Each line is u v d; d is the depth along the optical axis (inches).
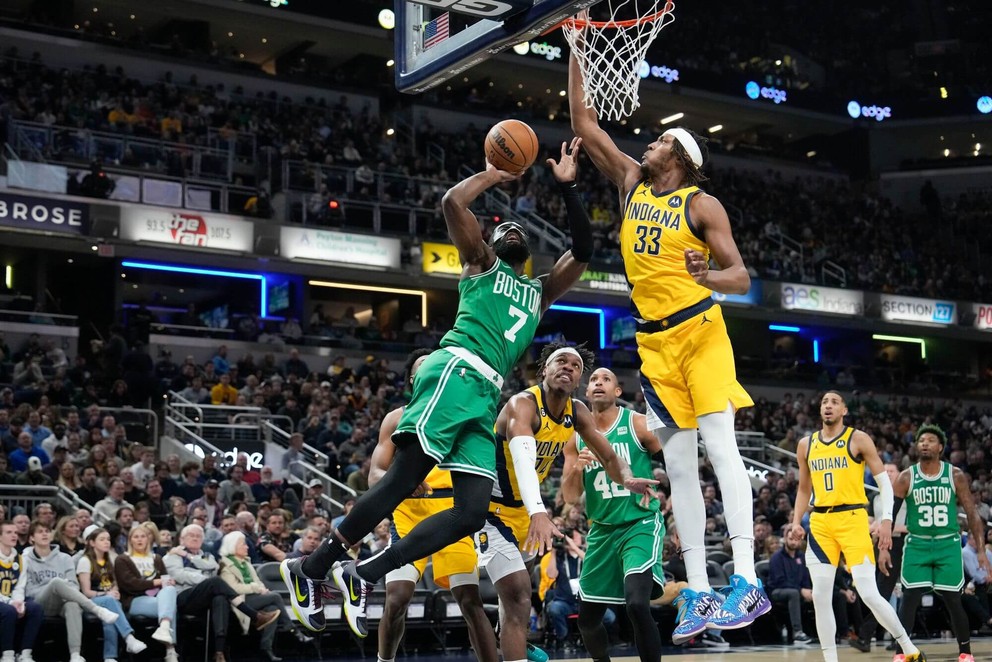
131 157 874.8
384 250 929.5
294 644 486.3
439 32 235.9
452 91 1321.4
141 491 527.5
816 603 341.7
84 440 618.8
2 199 781.3
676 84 1327.5
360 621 188.4
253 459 685.9
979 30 1494.8
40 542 399.2
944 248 1354.6
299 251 893.2
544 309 213.0
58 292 946.1
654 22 210.7
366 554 457.1
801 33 1508.4
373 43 1230.3
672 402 179.8
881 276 1218.6
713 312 178.5
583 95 203.2
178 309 1008.9
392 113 1200.2
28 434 569.3
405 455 182.9
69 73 994.7
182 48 1101.7
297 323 925.8
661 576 267.4
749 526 173.3
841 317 1126.4
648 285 181.6
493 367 191.2
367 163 1049.5
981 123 1414.9
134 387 740.7
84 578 398.3
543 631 514.9
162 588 410.6
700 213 178.4
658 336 181.0
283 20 1162.6
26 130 843.4
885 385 1157.7
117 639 405.4
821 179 1412.4
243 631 426.9
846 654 437.1
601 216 1132.5
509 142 195.5
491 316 193.5
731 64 1407.5
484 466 186.2
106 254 827.4
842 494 338.6
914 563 382.3
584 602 278.1
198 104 1034.1
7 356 762.2
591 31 208.4
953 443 1008.2
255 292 991.6
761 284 1082.7
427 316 1083.9
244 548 443.2
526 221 1023.6
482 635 266.7
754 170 1369.3
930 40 1510.8
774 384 1087.0
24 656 384.2
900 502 441.1
